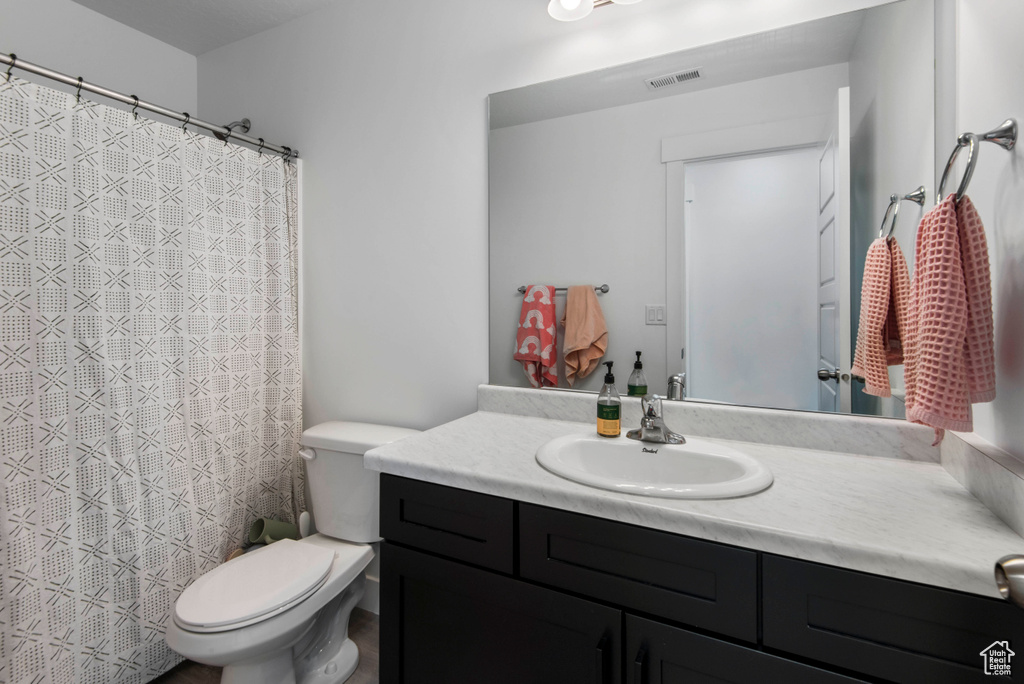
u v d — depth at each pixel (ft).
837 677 2.42
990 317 2.62
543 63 5.16
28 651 4.23
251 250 6.24
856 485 3.19
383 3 6.10
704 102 4.45
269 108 7.13
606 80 4.85
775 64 4.17
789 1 4.12
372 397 6.40
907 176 3.66
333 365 6.71
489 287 5.51
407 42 5.95
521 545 3.29
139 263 5.07
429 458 3.81
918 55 3.60
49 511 4.39
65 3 6.31
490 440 4.33
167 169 5.32
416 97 5.91
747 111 4.29
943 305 2.65
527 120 5.24
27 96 4.26
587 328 5.02
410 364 6.10
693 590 2.75
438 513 3.65
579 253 5.04
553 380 5.20
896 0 3.70
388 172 6.15
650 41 4.66
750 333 4.33
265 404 6.52
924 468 3.53
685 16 4.51
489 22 5.43
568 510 3.12
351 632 5.91
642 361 4.77
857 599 2.39
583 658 3.09
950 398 2.64
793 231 4.15
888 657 2.33
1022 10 2.44
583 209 5.00
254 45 7.22
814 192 4.06
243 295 6.15
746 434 4.25
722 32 4.37
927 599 2.26
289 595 4.29
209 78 7.72
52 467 4.41
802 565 2.49
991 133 2.58
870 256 3.72
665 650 2.82
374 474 5.48
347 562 5.15
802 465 3.62
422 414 6.05
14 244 4.18
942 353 2.65
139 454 5.04
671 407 4.54
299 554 4.98
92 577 4.67
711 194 4.45
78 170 4.59
